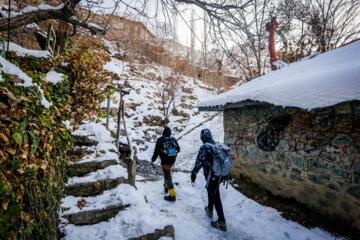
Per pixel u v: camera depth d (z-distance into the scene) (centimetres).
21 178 135
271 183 364
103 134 409
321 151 279
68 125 383
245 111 445
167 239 217
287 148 334
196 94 1598
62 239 199
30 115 153
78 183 265
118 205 246
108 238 201
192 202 372
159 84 1532
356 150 239
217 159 282
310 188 293
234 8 197
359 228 233
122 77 1334
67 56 406
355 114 241
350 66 236
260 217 305
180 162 732
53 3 321
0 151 117
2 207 114
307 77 275
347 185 247
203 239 262
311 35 645
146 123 1133
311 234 255
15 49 373
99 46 452
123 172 312
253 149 416
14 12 260
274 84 325
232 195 388
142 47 1516
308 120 299
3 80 134
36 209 155
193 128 1166
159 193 407
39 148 168
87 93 407
